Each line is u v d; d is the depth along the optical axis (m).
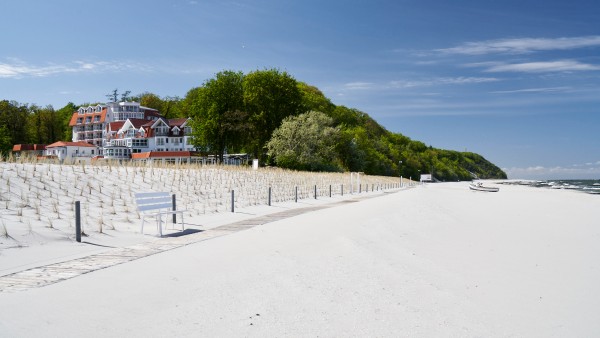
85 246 11.02
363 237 13.09
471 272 9.36
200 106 75.19
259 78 77.56
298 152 73.81
